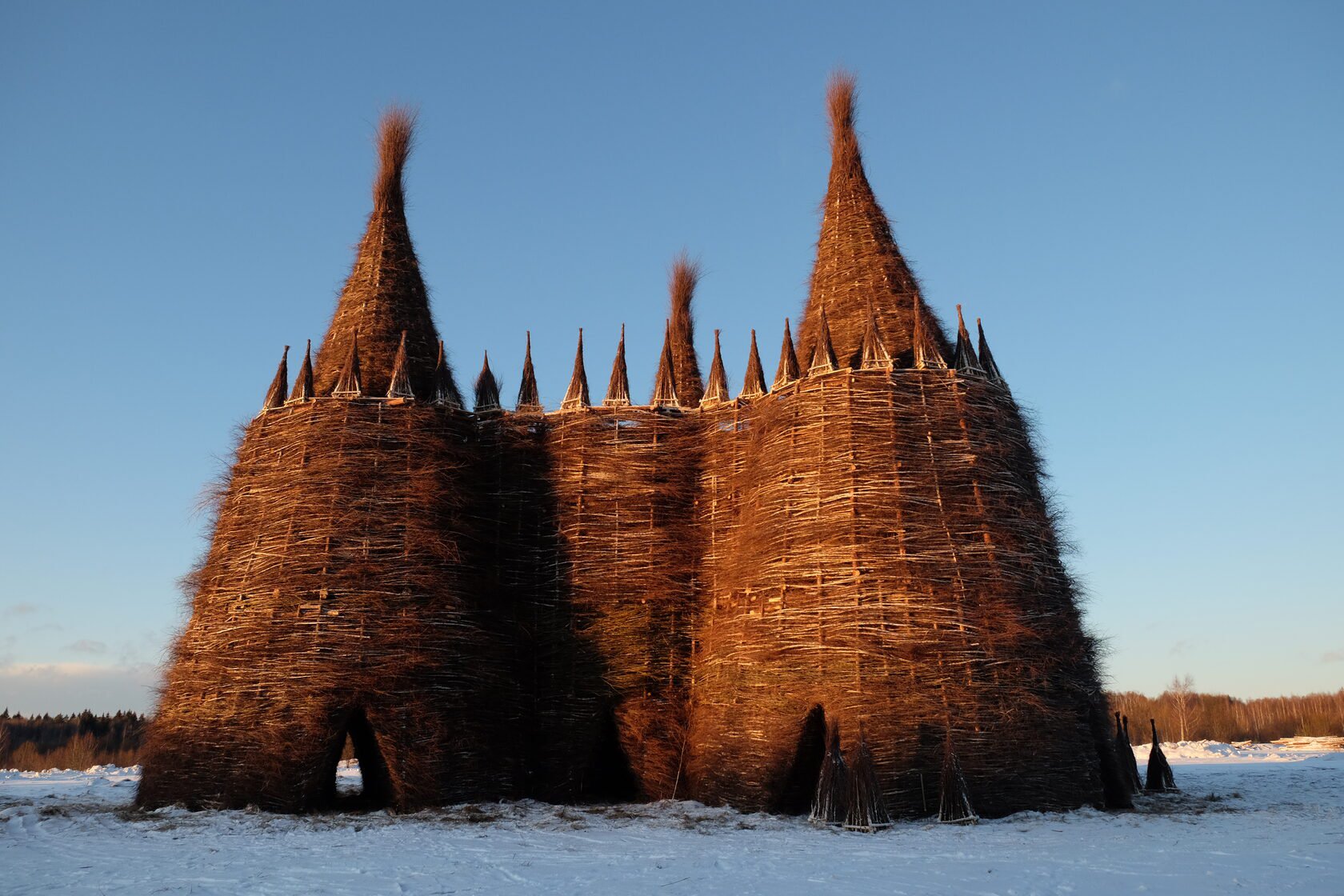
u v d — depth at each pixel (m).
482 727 35.38
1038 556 34.62
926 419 35.34
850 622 32.41
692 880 20.91
